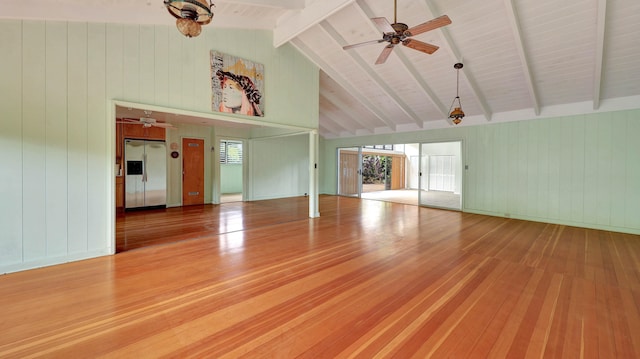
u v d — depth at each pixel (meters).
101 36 3.42
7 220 2.95
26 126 3.02
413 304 2.39
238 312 2.24
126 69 3.59
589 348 1.82
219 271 3.08
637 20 3.57
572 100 5.51
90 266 3.18
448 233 4.89
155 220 5.77
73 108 3.27
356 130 10.00
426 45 3.32
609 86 4.89
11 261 2.97
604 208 5.25
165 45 3.90
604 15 3.46
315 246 4.05
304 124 5.92
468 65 5.16
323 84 7.17
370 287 2.71
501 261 3.46
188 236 4.54
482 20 4.15
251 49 4.93
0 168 2.91
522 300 2.46
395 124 8.64
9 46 2.91
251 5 4.27
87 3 3.28
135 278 2.87
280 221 5.82
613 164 5.16
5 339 1.86
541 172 5.96
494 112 6.59
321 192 11.38
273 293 2.57
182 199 7.81
